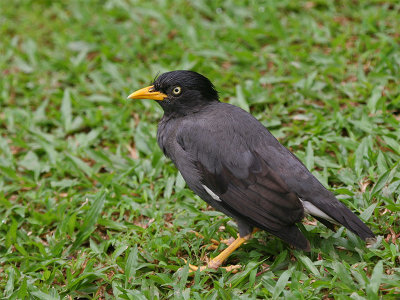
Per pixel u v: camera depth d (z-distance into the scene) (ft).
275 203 26.96
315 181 27.35
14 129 43.45
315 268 27.45
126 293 27.30
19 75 48.62
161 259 29.91
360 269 26.50
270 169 27.71
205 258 30.55
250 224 28.66
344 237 29.63
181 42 50.42
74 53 51.24
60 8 57.98
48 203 35.68
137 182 37.52
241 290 27.09
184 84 31.45
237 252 30.25
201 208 34.24
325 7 52.16
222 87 44.60
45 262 30.83
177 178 36.29
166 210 34.37
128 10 54.39
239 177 28.07
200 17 53.72
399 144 35.78
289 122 40.34
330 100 40.27
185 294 26.73
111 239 31.91
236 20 51.90
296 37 48.52
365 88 41.57
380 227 29.78
